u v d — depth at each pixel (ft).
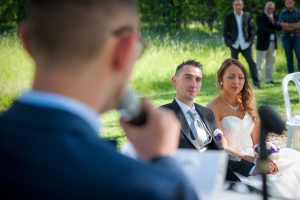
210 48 39.55
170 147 2.52
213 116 11.55
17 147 2.11
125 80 2.48
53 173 2.06
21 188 2.05
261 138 5.53
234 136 12.54
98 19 2.28
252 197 5.85
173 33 45.52
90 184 2.05
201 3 47.88
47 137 2.12
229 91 12.66
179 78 11.02
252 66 31.71
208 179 3.28
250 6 45.88
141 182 2.09
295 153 12.32
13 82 31.04
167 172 2.20
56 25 2.27
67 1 2.29
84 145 2.14
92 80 2.31
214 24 47.44
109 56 2.34
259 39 33.14
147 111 2.65
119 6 2.35
